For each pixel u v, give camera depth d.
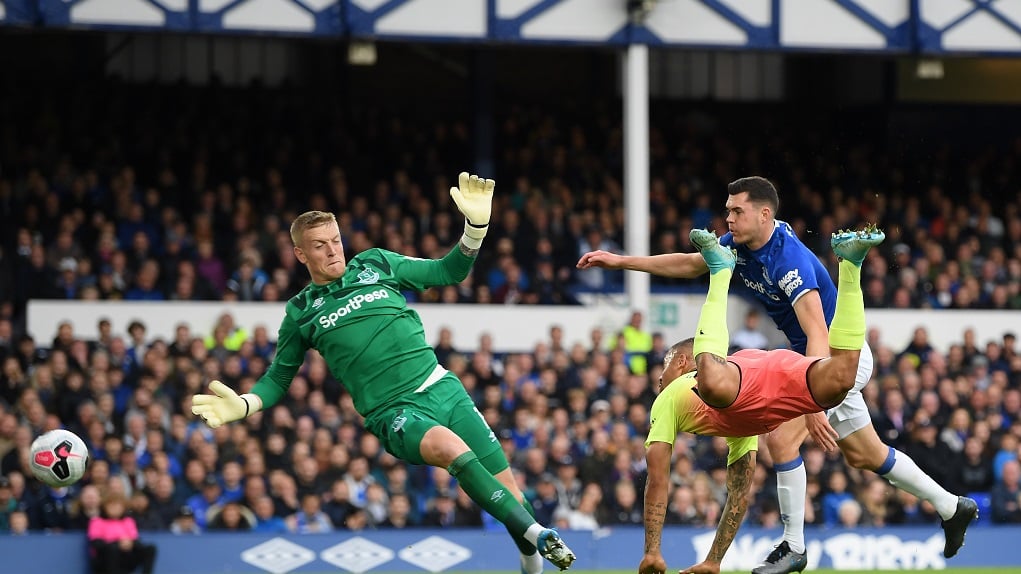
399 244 30.94
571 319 30.58
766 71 39.97
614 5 30.12
